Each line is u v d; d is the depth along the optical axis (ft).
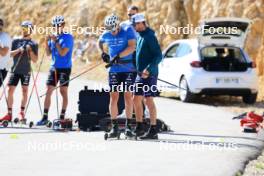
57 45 116.47
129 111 102.78
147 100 100.63
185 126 119.14
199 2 234.99
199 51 166.91
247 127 111.14
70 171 73.92
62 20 116.78
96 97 113.50
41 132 107.96
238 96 179.11
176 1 250.37
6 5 338.13
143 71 99.71
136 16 100.12
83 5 293.84
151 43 99.35
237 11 215.51
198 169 76.23
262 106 165.68
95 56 275.39
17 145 92.79
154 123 101.09
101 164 78.54
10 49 119.85
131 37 101.40
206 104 169.89
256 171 79.41
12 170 74.28
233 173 75.10
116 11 278.26
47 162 79.51
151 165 78.23
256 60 204.23
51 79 118.32
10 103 119.14
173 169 75.97
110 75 102.12
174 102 167.84
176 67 173.47
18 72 120.16
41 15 314.96
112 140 99.35
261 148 95.91
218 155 86.28
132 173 73.20
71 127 112.57
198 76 164.25
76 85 207.10
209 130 113.29
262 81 198.49
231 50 168.96
